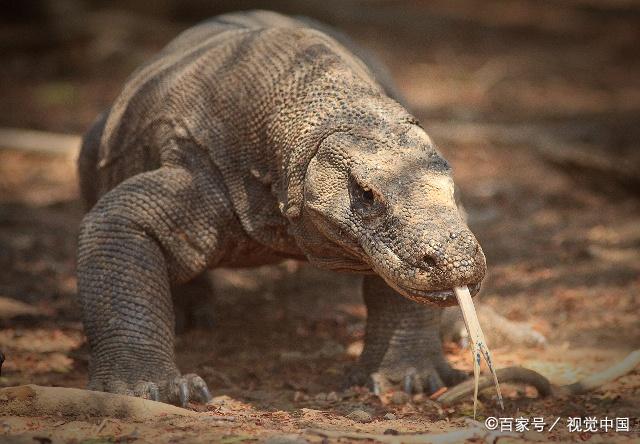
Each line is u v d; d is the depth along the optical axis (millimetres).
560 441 8406
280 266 17328
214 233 10602
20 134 26312
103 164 11883
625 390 10484
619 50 43938
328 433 8172
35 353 12047
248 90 10461
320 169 9266
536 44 44750
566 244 18312
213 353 12664
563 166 22922
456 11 51562
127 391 9570
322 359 12438
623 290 15398
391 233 8617
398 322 10766
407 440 8125
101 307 10117
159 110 11078
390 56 40531
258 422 8820
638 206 21312
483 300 15188
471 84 36219
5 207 20500
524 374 10297
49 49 37094
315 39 10633
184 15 41156
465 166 25234
